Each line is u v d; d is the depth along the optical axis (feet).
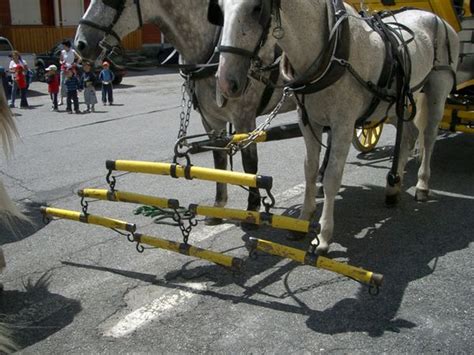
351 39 12.92
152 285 13.53
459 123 20.52
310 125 14.42
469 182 20.31
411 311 11.97
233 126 16.16
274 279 13.56
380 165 23.13
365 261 14.30
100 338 11.40
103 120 38.58
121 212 18.84
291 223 11.72
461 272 13.62
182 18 15.02
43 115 42.06
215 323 11.77
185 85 15.76
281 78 14.58
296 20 12.08
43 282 13.93
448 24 18.93
